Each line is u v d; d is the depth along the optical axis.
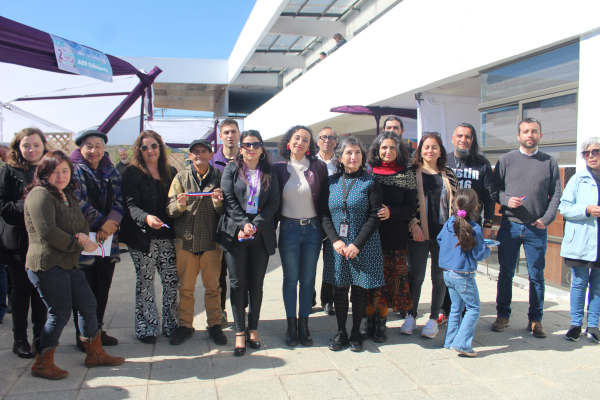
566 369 2.92
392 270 3.47
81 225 2.68
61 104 6.91
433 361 3.04
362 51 8.45
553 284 4.79
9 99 6.59
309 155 3.43
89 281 3.10
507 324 3.64
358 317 3.24
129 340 3.34
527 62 4.79
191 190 3.27
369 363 3.00
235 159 3.25
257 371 2.84
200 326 3.71
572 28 4.09
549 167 3.55
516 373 2.86
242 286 3.13
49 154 2.54
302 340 3.32
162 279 3.41
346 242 3.18
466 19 5.50
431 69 6.24
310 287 3.34
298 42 15.02
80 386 2.58
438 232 3.48
